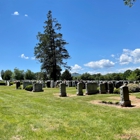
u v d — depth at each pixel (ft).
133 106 33.76
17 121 23.67
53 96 54.03
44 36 146.72
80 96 52.54
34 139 17.43
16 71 266.98
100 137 17.72
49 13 151.43
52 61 144.15
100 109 31.09
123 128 20.26
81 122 22.97
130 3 37.19
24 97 50.67
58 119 24.59
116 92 56.75
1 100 44.34
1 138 17.76
